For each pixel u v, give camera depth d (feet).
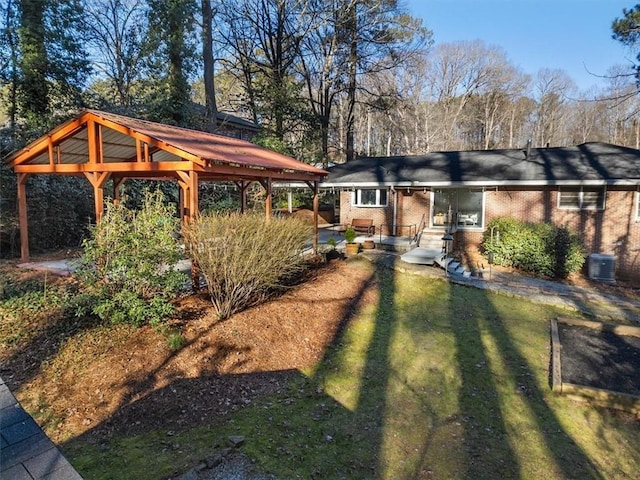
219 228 25.34
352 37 86.33
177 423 16.56
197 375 19.57
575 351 25.36
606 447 16.85
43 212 45.85
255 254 25.39
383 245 51.16
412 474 14.69
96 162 31.01
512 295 35.35
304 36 87.51
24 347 21.15
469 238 56.03
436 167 59.67
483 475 14.79
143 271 22.61
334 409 18.83
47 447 9.23
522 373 22.67
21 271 33.30
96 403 17.28
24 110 51.55
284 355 23.15
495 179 50.93
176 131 35.06
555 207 51.49
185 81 65.77
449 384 21.42
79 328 22.33
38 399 17.43
